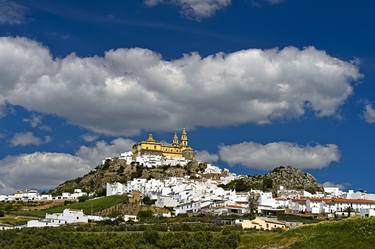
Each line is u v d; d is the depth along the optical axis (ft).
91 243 597.11
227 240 574.56
